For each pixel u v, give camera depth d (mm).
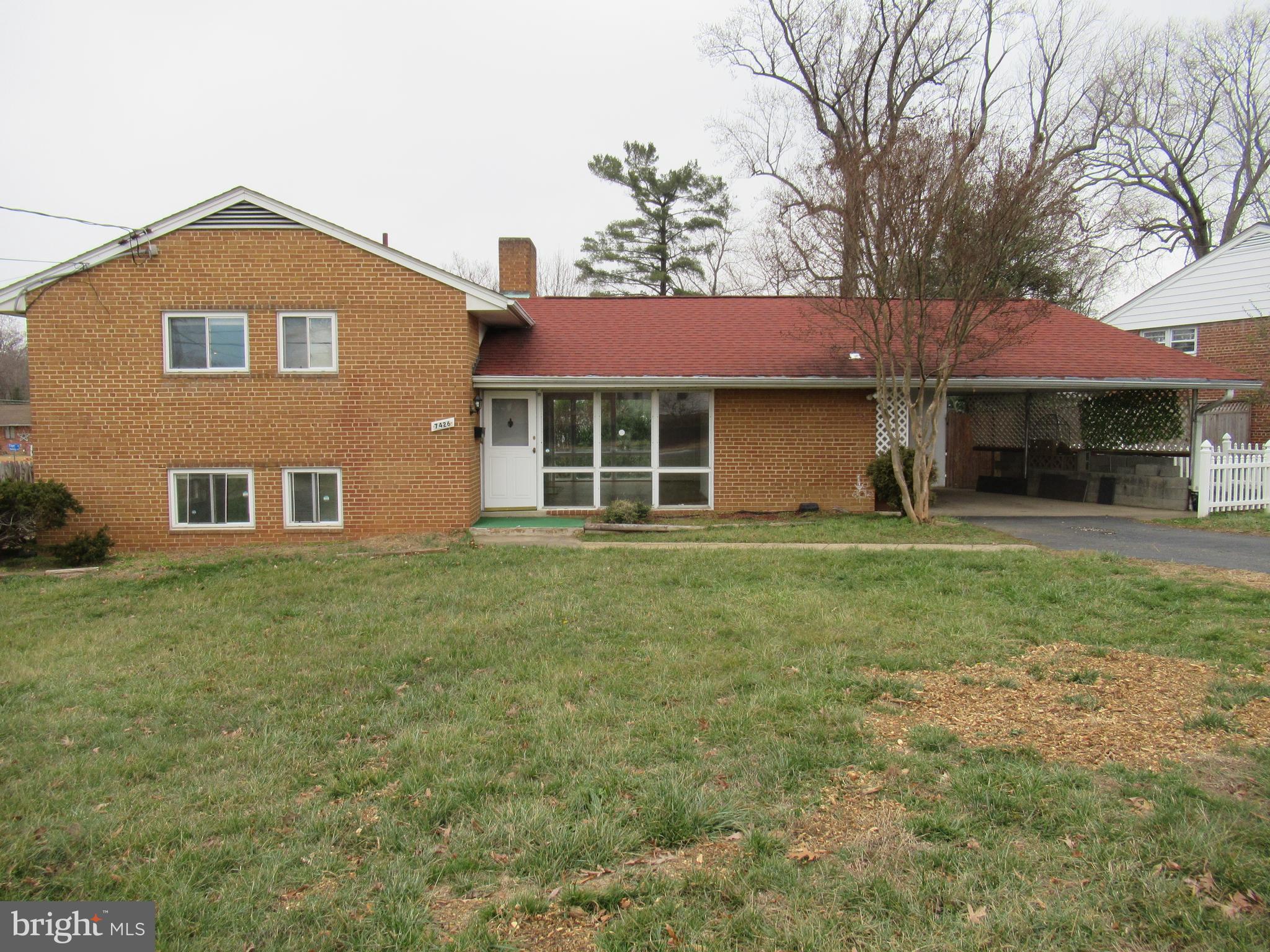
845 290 13234
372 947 3139
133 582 10352
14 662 6902
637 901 3389
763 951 3070
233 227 13211
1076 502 17078
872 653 6492
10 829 4051
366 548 12211
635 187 35344
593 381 14211
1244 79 29375
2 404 46969
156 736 5254
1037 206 12594
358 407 13461
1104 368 15438
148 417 13320
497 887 3506
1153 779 4277
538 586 9242
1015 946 3057
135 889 3521
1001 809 3998
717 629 7273
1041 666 6125
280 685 6137
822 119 28531
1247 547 11156
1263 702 5352
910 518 13531
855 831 3861
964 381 14719
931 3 26281
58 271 13070
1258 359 19250
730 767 4512
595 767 4527
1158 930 3125
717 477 15117
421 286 13398
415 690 5938
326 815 4117
